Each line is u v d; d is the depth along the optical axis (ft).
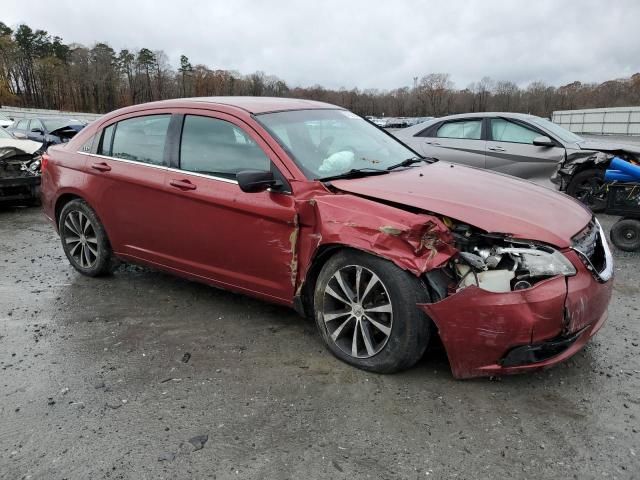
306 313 12.06
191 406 9.91
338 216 10.71
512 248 9.86
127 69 304.91
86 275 17.17
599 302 10.05
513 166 28.07
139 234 14.79
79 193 16.07
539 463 8.24
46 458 8.58
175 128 14.02
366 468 8.21
